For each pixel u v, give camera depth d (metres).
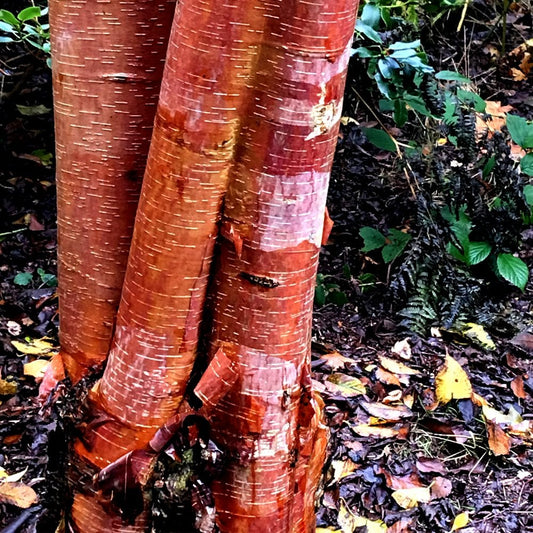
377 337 3.01
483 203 3.19
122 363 1.41
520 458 2.47
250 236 1.31
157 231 1.30
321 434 1.60
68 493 1.53
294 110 1.23
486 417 2.55
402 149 3.78
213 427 1.44
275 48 1.20
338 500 2.16
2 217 3.50
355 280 3.26
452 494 2.30
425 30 4.62
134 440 1.44
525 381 2.85
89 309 1.53
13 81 3.97
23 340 2.83
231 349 1.39
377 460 2.37
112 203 1.45
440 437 2.53
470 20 4.88
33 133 3.88
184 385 1.43
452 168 3.26
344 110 3.62
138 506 1.44
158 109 1.26
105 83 1.38
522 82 4.70
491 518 2.21
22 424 2.39
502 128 3.45
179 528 1.46
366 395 2.65
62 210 1.49
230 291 1.36
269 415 1.42
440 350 2.96
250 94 1.23
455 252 3.21
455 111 3.16
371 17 2.79
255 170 1.27
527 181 3.62
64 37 1.37
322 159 1.29
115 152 1.42
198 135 1.23
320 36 1.18
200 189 1.27
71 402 1.52
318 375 2.69
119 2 1.33
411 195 3.55
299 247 1.33
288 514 1.52
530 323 3.19
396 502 2.21
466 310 3.18
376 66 2.82
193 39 1.18
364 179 3.74
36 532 1.79
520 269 3.18
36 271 3.23
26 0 3.84
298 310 1.38
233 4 1.16
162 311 1.35
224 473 1.45
